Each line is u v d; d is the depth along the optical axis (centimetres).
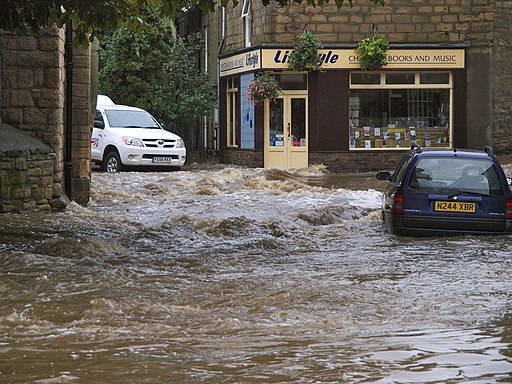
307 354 1141
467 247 2277
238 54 6191
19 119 3212
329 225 2862
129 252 2209
